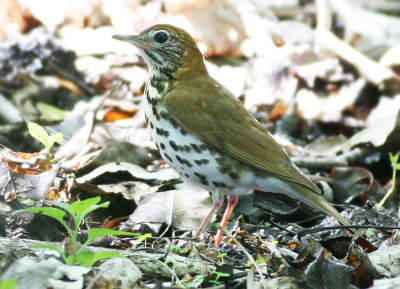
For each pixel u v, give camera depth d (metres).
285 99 17.55
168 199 11.18
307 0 23.59
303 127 16.81
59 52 17.80
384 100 18.20
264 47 20.11
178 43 10.90
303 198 10.38
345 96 18.11
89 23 19.69
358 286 9.15
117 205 11.35
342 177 13.46
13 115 14.32
